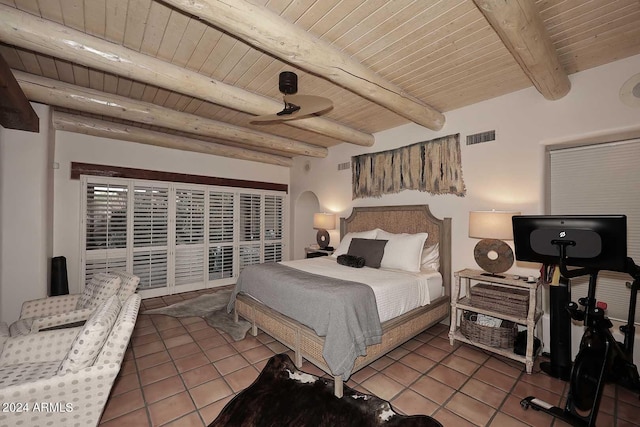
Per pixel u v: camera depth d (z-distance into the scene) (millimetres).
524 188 2961
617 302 2678
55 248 3939
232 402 2033
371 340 2299
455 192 3506
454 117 3525
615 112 2430
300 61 2098
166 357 2686
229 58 2396
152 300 4523
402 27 2004
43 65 2512
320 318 2250
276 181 6312
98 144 4262
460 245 3449
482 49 2279
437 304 3238
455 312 2979
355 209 4723
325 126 3826
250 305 3180
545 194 2875
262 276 3043
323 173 5516
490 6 1521
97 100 2984
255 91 3002
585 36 2086
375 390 2189
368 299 2395
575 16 1869
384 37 2115
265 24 1783
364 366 2338
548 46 1971
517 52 1963
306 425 1823
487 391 2186
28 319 2402
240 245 5727
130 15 1883
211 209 5355
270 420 1862
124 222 4457
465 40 2158
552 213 2973
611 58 2396
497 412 1952
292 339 2561
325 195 5461
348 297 2268
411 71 2611
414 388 2219
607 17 1877
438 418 1887
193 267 5117
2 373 1659
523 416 1916
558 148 2914
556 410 1902
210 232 5332
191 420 1856
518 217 2141
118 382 2273
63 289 3768
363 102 3346
